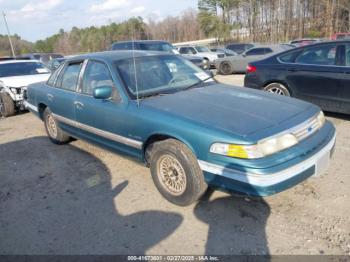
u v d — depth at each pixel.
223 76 14.73
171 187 3.26
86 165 4.45
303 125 2.91
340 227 2.74
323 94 5.50
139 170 4.15
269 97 3.50
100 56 4.13
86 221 3.11
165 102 3.36
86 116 4.11
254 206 3.14
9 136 6.27
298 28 42.94
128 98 3.52
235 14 52.50
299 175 2.69
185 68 4.27
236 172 2.62
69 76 4.62
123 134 3.59
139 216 3.12
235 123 2.80
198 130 2.83
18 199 3.67
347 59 5.20
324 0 38.62
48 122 5.42
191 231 2.85
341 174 3.62
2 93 7.88
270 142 2.64
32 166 4.58
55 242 2.84
